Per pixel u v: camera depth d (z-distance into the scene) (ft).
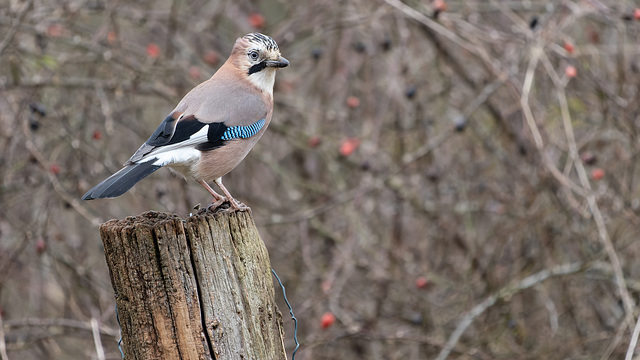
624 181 39.19
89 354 37.06
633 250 41.70
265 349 17.17
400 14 40.11
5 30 37.81
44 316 43.68
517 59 39.11
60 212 42.06
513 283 38.83
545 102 41.60
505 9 38.91
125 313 16.75
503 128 40.93
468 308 41.50
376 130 42.11
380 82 45.98
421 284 39.27
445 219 44.06
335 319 41.09
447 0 41.47
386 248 43.39
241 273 16.94
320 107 46.32
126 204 43.06
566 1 35.83
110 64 40.01
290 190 47.65
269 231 46.37
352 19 41.37
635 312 38.32
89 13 41.91
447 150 45.16
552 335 40.06
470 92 43.93
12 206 39.55
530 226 42.24
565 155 41.52
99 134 36.50
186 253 16.47
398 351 42.14
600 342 41.04
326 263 45.01
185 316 16.47
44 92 39.99
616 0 38.58
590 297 42.52
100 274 42.80
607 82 40.29
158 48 41.83
